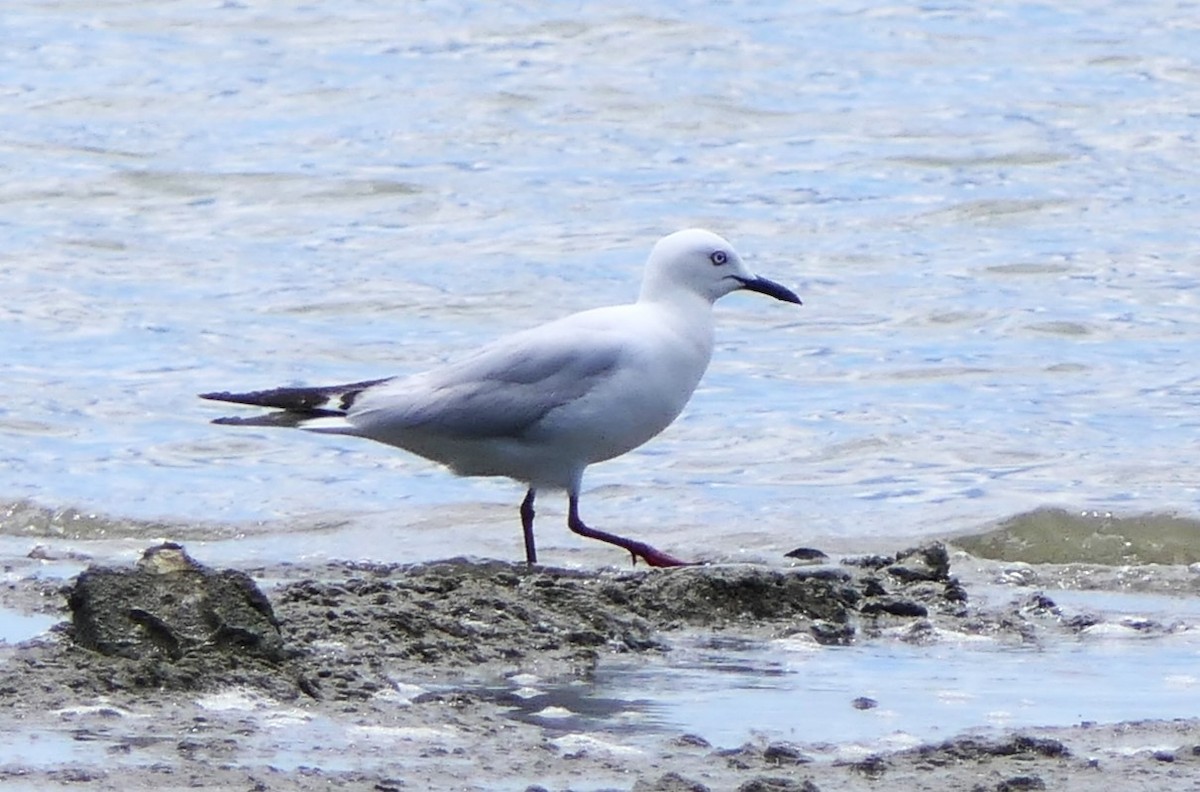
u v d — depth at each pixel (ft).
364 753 26.16
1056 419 54.90
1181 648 33.91
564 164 90.27
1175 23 116.57
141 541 45.11
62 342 63.72
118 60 109.40
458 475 41.93
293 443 53.57
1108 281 70.85
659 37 113.19
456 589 35.47
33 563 41.22
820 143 93.45
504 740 27.07
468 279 71.77
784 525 45.73
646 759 26.25
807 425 54.85
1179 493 46.80
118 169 87.97
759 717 28.91
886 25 116.88
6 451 52.21
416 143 93.56
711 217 81.30
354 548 44.09
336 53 110.63
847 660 32.73
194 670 29.17
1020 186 84.89
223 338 64.28
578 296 69.67
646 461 51.98
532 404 39.73
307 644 31.78
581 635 33.19
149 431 54.44
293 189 86.02
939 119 97.04
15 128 96.12
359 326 66.08
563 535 45.44
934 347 63.26
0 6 121.49
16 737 26.55
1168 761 26.25
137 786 24.35
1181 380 58.85
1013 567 41.68
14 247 76.54
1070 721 28.99
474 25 115.65
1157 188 84.53
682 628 34.88
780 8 120.57
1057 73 105.91
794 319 66.95
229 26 116.67
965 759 26.40
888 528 45.16
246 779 24.64
